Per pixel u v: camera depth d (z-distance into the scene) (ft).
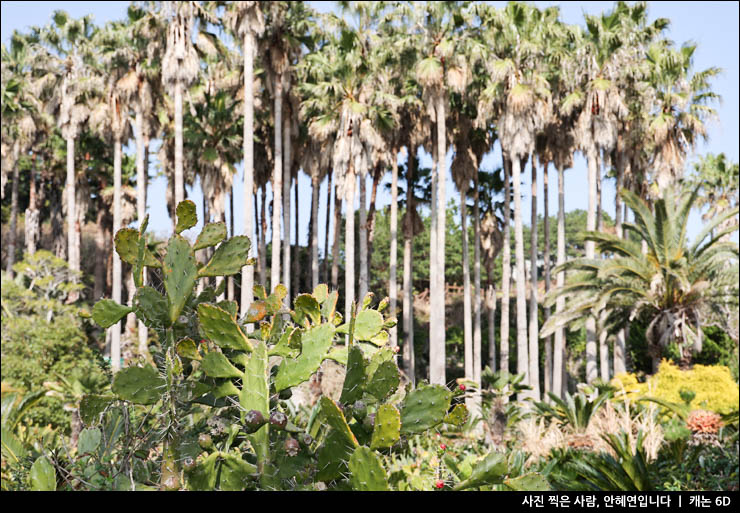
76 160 126.21
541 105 83.30
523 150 83.46
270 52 91.86
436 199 95.55
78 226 125.80
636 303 70.79
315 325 8.66
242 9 79.66
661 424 40.06
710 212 122.21
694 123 91.15
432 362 84.43
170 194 124.67
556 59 88.17
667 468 31.14
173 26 83.46
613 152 100.48
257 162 115.14
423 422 8.21
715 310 70.54
